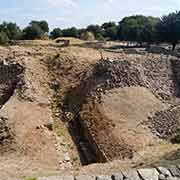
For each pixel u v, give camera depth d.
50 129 34.47
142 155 25.67
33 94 39.56
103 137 31.81
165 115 35.47
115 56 49.97
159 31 73.75
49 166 27.92
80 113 36.34
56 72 45.44
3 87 43.00
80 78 43.69
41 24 99.06
